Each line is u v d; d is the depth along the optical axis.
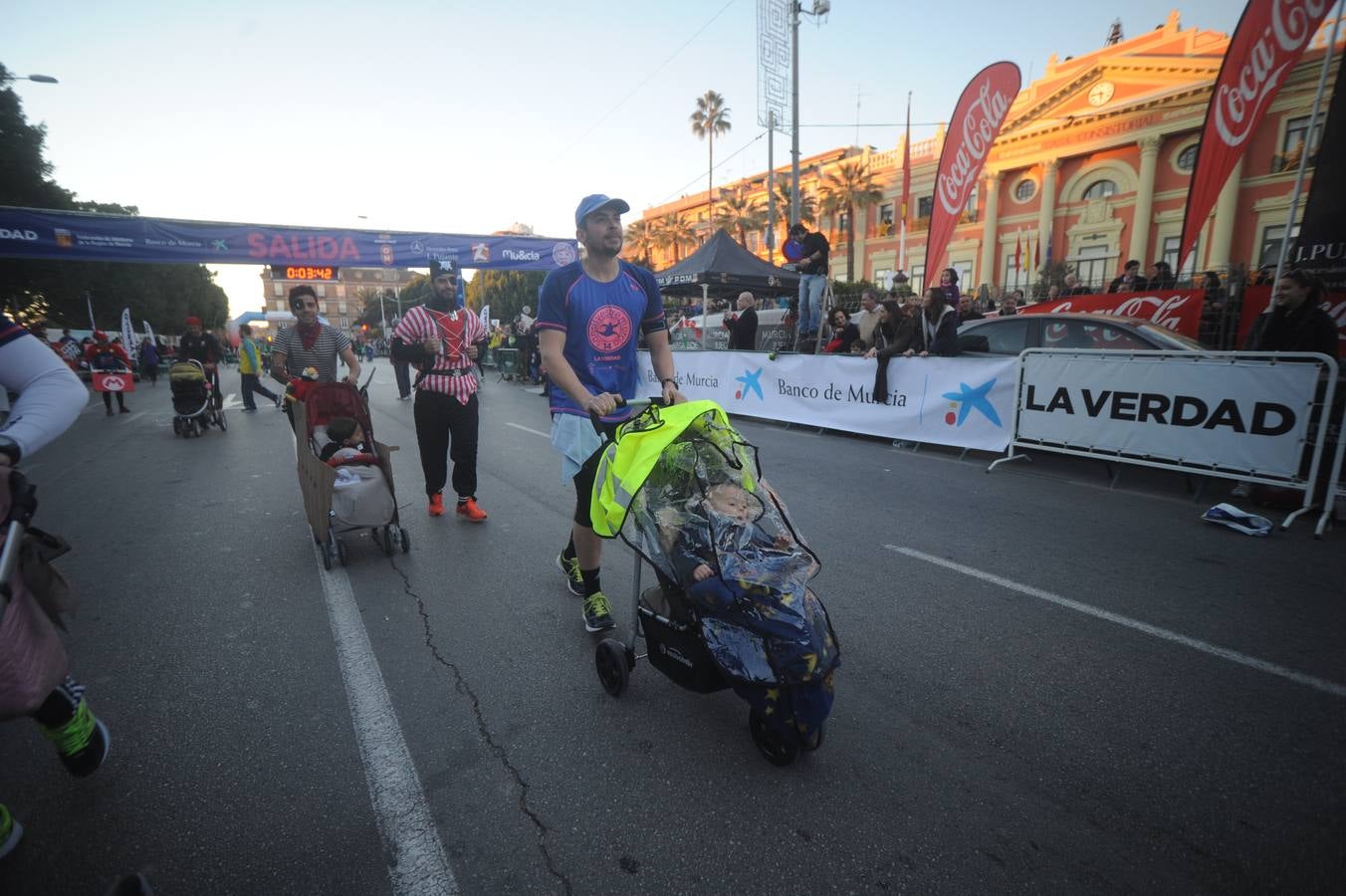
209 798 2.21
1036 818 2.09
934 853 1.95
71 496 6.36
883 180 37.75
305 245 15.81
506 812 2.13
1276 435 5.01
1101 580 3.94
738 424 10.16
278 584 4.05
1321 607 3.55
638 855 1.96
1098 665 2.99
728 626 2.21
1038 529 4.91
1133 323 6.71
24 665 1.70
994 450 7.09
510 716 2.66
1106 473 6.61
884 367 8.19
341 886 1.86
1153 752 2.40
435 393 5.03
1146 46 28.52
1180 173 28.61
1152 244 29.58
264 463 7.85
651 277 3.28
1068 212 31.70
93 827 2.08
